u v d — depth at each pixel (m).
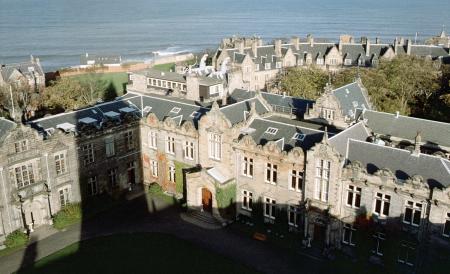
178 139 88.75
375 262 68.88
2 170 72.56
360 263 69.62
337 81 138.12
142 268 68.94
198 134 84.69
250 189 80.81
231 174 82.31
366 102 102.50
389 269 67.56
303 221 75.25
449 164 64.44
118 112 92.94
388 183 64.88
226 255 72.38
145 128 93.56
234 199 83.06
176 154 90.12
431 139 85.19
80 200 85.81
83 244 75.38
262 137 80.94
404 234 65.38
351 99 98.69
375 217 67.62
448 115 119.50
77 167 84.00
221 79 117.19
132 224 81.88
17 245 74.50
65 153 81.56
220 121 80.69
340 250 71.88
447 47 168.12
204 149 84.81
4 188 73.44
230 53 176.50
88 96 146.75
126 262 70.50
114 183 92.25
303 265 69.69
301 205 74.81
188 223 82.06
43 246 74.81
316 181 71.44
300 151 72.38
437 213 61.56
